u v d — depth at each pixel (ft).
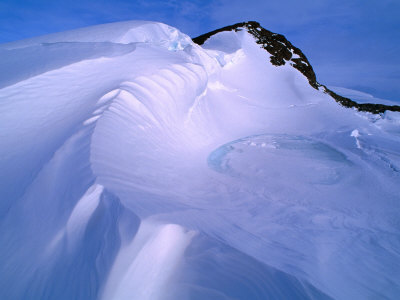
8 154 15.46
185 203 15.01
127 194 11.25
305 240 12.83
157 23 60.59
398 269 11.46
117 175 13.75
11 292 7.52
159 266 7.88
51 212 10.10
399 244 14.23
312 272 9.23
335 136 43.65
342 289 8.82
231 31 98.73
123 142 18.78
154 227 8.73
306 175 26.86
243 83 72.79
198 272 7.84
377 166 29.71
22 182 12.33
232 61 79.82
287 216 16.51
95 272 7.32
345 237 14.32
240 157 31.94
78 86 24.85
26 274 7.98
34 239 9.17
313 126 51.19
